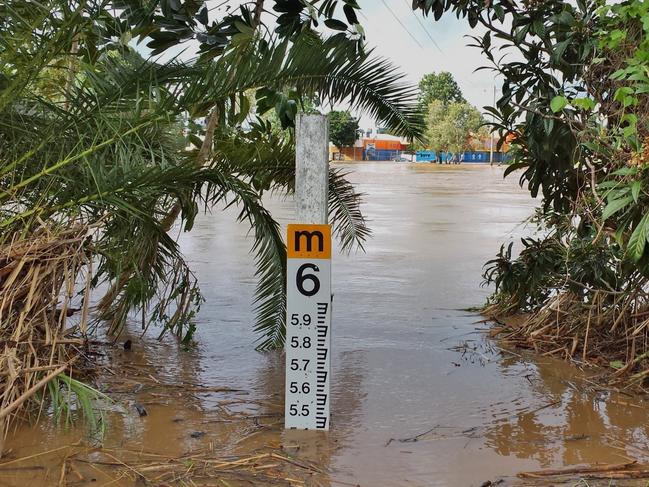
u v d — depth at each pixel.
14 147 3.90
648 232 3.98
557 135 4.72
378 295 7.28
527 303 6.14
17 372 3.24
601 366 4.92
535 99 4.75
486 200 21.58
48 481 3.03
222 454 3.38
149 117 3.92
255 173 5.11
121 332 5.48
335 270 8.77
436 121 63.41
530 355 5.21
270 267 5.18
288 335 3.73
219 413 3.95
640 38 4.38
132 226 4.44
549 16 4.77
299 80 4.57
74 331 4.34
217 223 14.04
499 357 5.15
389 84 4.71
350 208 5.60
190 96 4.23
